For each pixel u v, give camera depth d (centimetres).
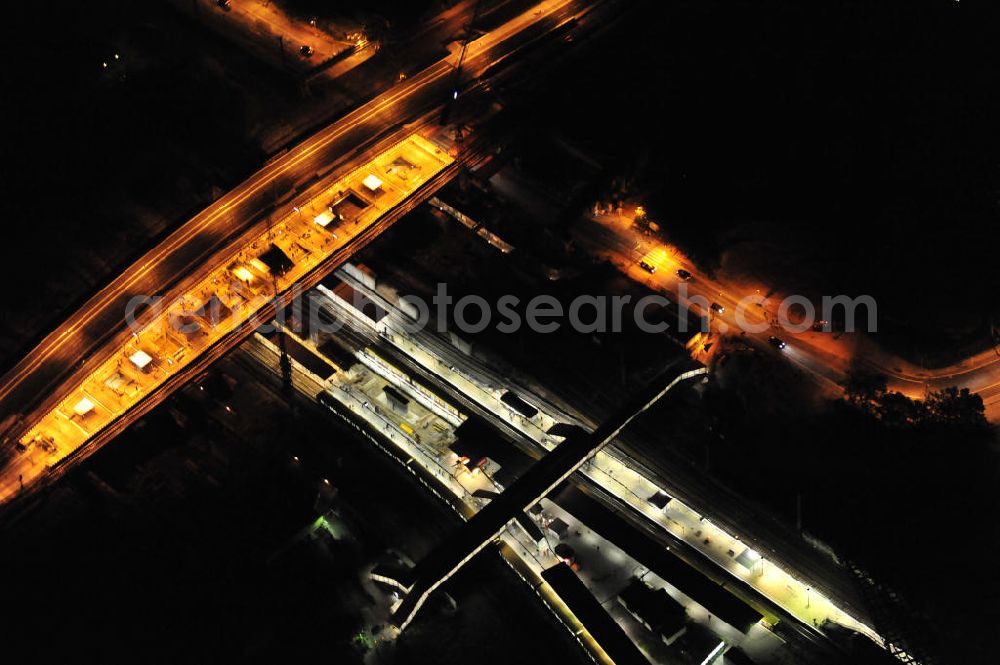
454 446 14988
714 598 13362
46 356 16312
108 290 17212
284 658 12988
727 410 15650
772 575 13875
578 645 13125
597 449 14812
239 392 15850
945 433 14775
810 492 14650
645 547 13938
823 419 15475
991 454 14888
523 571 13775
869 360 16375
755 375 16088
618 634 13000
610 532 14112
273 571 13800
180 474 14850
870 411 15225
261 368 16175
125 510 14450
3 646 13088
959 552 13875
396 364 16050
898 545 13950
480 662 13050
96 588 13638
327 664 12950
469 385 16000
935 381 16125
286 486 14600
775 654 13150
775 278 17350
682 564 13750
